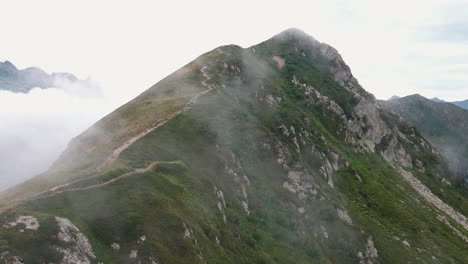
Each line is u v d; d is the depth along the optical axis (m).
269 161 123.75
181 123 113.69
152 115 121.62
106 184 64.69
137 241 53.38
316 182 125.62
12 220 46.62
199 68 174.50
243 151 120.81
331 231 110.38
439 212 178.12
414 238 133.12
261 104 168.25
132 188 66.12
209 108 130.88
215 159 104.12
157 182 72.19
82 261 45.47
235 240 76.75
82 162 78.12
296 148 148.25
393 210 149.12
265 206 105.62
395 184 188.88
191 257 56.09
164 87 153.50
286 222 102.69
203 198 79.88
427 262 118.44
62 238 46.47
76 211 54.88
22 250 42.59
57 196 57.03
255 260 76.62
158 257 52.66
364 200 150.00
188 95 140.38
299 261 87.81
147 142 94.19
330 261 98.25
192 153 100.44
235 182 101.75
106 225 54.28
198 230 65.38
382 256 112.69
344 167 168.00
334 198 128.75
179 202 69.75
